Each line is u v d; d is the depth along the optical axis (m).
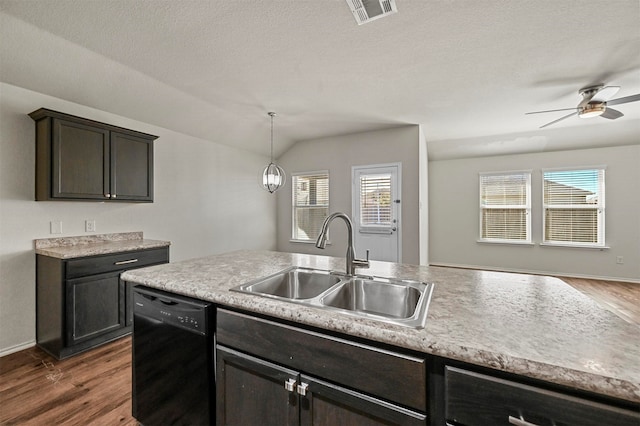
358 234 4.80
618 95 3.15
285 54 2.32
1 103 2.39
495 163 5.73
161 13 1.83
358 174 4.80
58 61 2.34
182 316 1.29
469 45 2.20
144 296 1.46
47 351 2.43
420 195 4.38
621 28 1.97
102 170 2.75
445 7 1.78
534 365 0.66
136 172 3.04
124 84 2.80
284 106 3.55
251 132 4.56
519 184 5.54
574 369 0.64
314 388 0.97
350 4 1.75
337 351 0.93
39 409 1.74
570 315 0.96
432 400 0.81
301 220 5.50
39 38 2.09
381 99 3.31
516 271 5.54
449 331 0.83
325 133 4.82
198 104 3.45
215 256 2.15
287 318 1.02
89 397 1.85
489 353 0.71
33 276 2.55
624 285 4.56
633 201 4.75
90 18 1.88
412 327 0.86
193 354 1.26
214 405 1.23
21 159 2.49
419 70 2.60
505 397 0.71
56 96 2.69
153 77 2.75
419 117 3.99
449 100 3.34
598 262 4.96
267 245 5.53
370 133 4.70
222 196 4.63
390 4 1.75
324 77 2.74
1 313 2.39
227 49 2.25
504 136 5.00
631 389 0.59
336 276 1.56
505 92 3.10
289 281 1.65
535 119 4.09
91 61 2.42
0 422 1.62
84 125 2.62
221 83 2.88
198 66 2.52
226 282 1.38
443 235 6.18
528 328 0.85
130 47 2.22
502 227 5.68
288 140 5.21
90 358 2.33
